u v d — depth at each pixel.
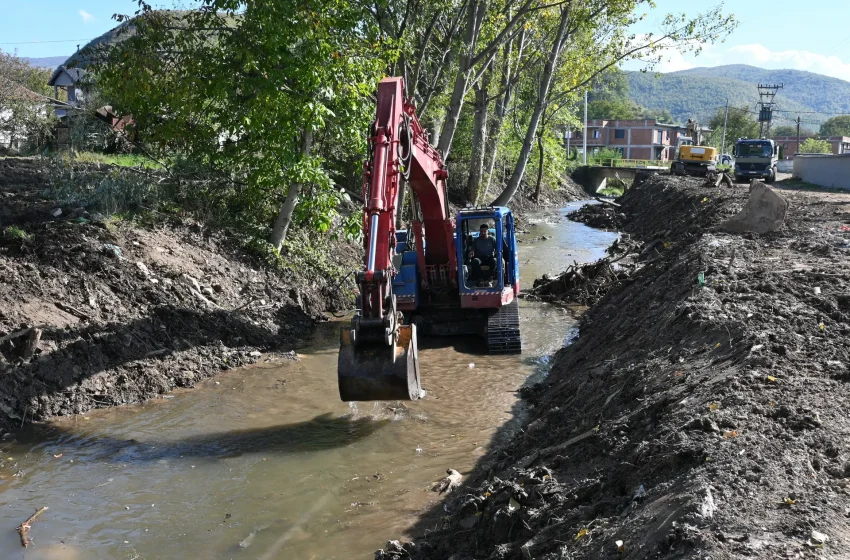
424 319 14.12
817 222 16.97
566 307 17.52
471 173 31.33
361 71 15.89
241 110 15.35
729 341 7.82
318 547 6.62
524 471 6.72
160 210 15.85
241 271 15.31
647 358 8.56
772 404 6.01
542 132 43.28
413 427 9.63
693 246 14.37
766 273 10.79
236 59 15.04
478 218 13.62
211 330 12.76
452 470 8.10
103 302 11.81
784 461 5.05
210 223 16.25
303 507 7.41
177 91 15.06
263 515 7.25
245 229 16.56
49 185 16.39
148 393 10.70
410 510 7.28
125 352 11.13
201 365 11.78
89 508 7.39
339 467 8.39
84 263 12.38
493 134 36.88
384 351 7.95
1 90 26.66
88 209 14.82
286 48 14.84
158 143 16.97
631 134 104.50
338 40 15.63
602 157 84.12
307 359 12.85
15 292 10.99
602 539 4.78
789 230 15.40
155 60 15.10
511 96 36.19
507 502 6.10
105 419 9.83
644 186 43.81
